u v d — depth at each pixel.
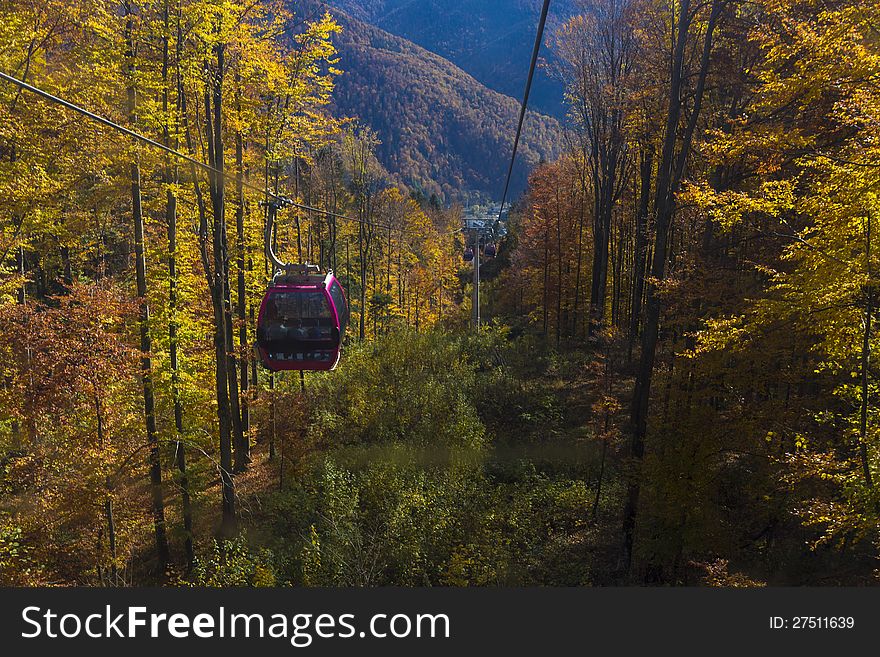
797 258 10.09
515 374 25.69
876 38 9.02
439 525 14.16
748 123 11.60
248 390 19.73
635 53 23.42
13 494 12.25
